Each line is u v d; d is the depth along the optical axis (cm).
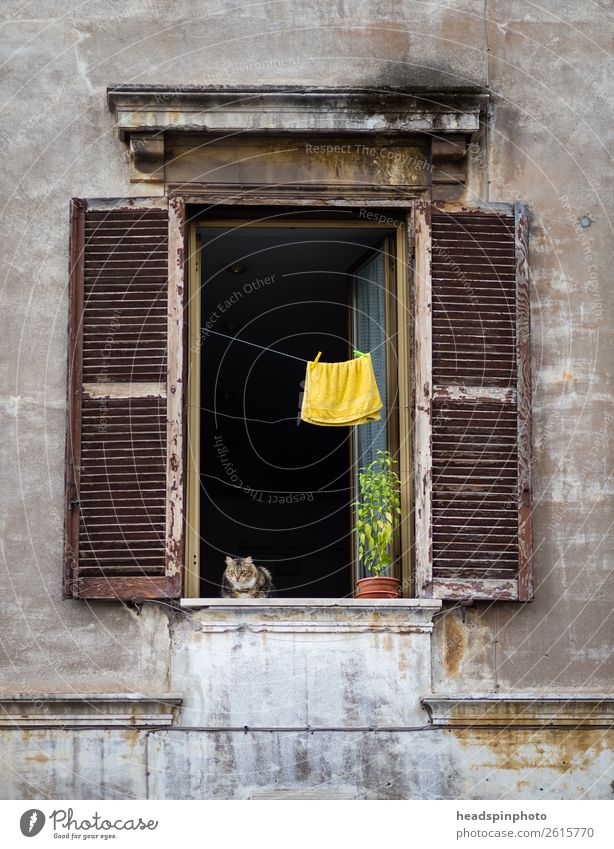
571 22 1669
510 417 1561
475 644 1517
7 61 1625
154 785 1459
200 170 1591
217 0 1639
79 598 1498
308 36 1636
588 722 1496
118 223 1574
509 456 1553
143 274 1566
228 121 1577
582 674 1521
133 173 1591
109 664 1494
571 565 1546
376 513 1561
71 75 1623
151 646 1496
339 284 1927
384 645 1500
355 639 1498
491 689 1508
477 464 1548
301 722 1477
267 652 1491
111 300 1559
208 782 1460
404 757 1475
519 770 1480
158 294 1561
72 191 1600
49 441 1548
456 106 1587
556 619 1532
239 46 1631
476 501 1541
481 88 1598
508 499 1544
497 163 1625
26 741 1466
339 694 1485
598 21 1673
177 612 1502
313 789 1463
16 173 1602
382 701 1487
